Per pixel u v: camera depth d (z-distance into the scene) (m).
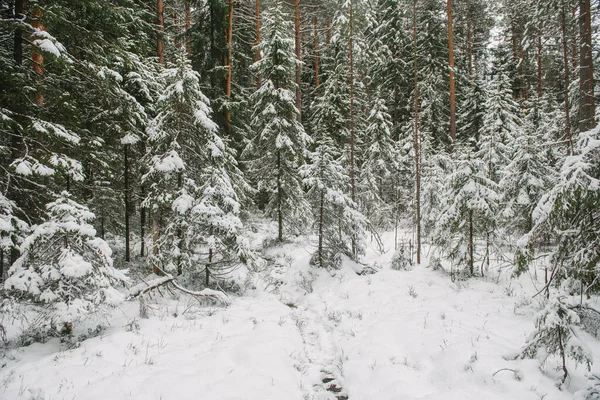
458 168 11.38
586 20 10.52
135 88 13.45
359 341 7.29
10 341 6.74
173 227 11.01
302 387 5.67
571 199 5.34
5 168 8.71
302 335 8.04
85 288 6.75
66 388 4.87
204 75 19.20
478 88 23.56
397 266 13.10
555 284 7.10
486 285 10.28
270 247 16.56
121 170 14.34
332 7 21.86
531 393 4.68
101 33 11.03
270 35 16.34
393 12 23.69
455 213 11.09
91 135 11.29
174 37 19.92
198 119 11.12
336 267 12.98
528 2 16.50
